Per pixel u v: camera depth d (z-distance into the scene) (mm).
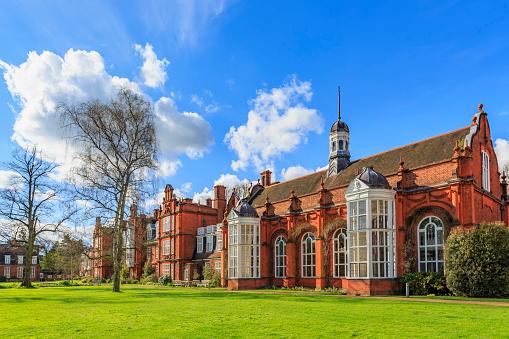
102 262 78750
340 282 35219
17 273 104688
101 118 33188
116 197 33750
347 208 31844
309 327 13203
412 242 29484
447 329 12555
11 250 105875
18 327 14109
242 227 44156
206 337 11781
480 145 30422
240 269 43125
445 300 22688
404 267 29125
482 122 31328
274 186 50906
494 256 23891
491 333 11789
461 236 25234
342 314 16344
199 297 27391
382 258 29578
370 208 29906
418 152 32594
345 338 11453
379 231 29672
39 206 48469
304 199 40938
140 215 35094
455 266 24953
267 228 44844
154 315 16953
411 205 29891
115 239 37750
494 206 31984
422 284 27172
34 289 42781
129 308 19969
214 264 58312
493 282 23766
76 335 12414
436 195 28406
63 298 27281
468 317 14922
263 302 22547
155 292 34469
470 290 24438
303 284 39688
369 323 13891
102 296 29188
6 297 28562
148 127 34125
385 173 33375
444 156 29359
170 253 68188
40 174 48438
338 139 42031
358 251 30266
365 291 29078
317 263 36938
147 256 76688
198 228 67438
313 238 39312
